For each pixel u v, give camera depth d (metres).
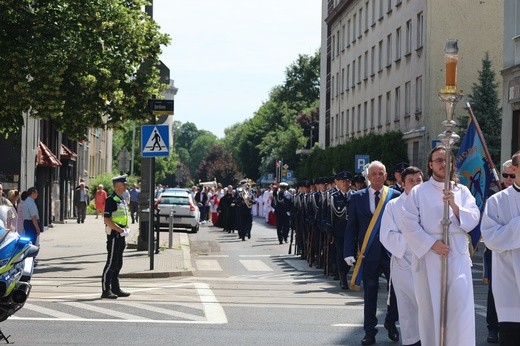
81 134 25.12
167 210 40.91
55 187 47.34
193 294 16.66
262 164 107.75
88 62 23.88
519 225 7.76
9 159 33.38
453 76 7.94
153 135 21.02
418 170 10.28
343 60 73.12
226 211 42.88
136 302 15.26
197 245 32.00
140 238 27.00
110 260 15.77
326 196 19.64
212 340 11.43
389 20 56.19
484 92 40.88
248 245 32.97
